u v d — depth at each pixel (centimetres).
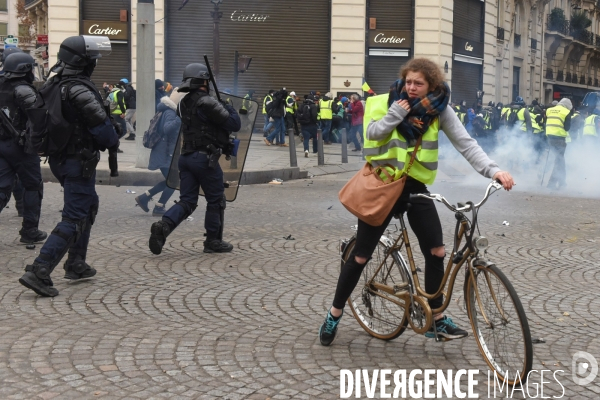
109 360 442
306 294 609
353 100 2283
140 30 1368
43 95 575
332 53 3072
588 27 5709
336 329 474
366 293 497
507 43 3966
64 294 590
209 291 611
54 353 452
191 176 733
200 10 2989
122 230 878
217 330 505
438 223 448
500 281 405
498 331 412
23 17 5931
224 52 3062
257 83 3086
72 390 395
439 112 423
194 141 724
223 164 842
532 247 839
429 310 436
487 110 2252
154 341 479
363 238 450
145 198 983
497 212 1117
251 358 450
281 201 1180
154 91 1378
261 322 527
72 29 2916
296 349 469
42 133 573
